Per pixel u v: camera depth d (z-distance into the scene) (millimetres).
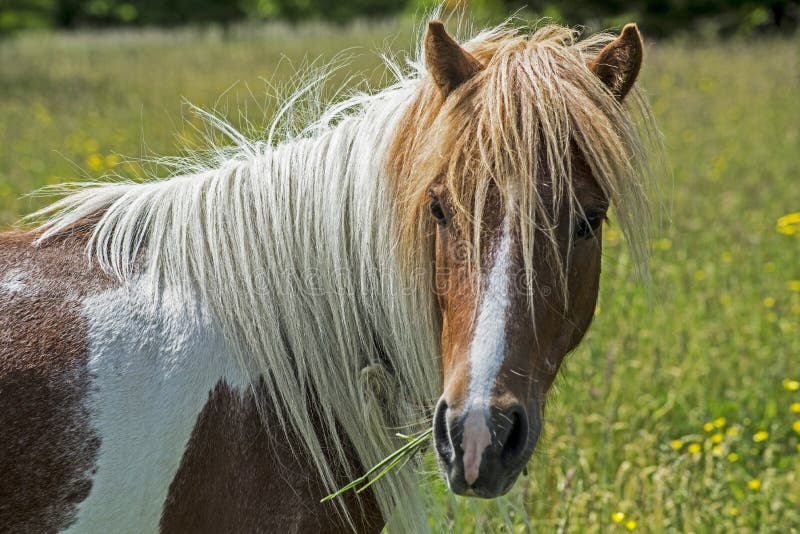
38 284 2201
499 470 1920
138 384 2154
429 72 2270
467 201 2045
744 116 11844
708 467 3686
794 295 5637
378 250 2369
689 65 15188
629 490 3549
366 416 2379
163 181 2539
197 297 2295
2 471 2020
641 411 4281
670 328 5121
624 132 2197
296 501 2299
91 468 2098
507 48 2238
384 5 34594
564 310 2090
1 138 9062
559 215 2043
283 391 2289
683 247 6371
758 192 7762
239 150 2684
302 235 2406
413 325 2357
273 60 16156
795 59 15578
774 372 4648
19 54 17922
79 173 7504
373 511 2504
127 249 2322
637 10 19781
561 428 4113
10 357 2070
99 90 12562
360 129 2455
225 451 2227
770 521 3496
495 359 1932
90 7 34875
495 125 2041
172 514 2201
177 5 35625
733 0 20703
